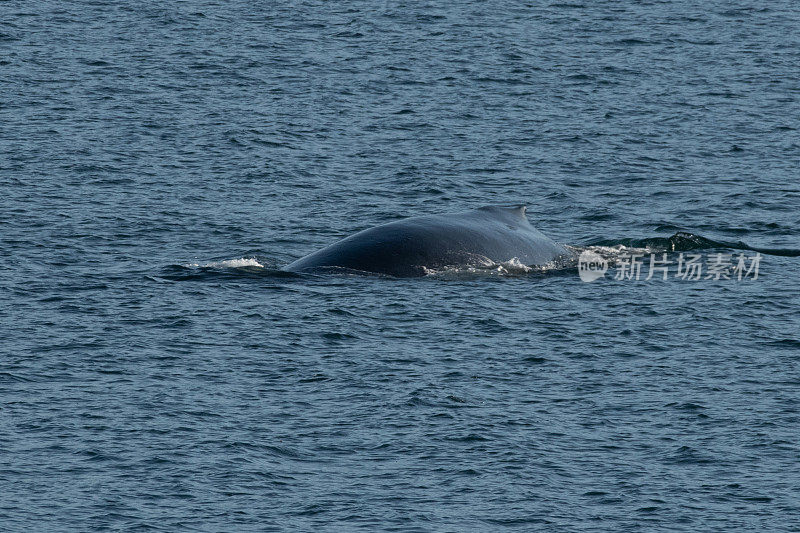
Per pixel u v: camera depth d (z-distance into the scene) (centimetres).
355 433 8938
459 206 15975
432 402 9456
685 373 10131
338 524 7731
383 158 18325
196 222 14650
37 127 19225
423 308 11450
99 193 15800
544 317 11350
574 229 14888
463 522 7788
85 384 9669
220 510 7869
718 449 8794
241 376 9900
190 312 11288
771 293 12194
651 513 7931
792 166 18288
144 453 8562
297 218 15062
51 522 7681
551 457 8638
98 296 11719
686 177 17550
